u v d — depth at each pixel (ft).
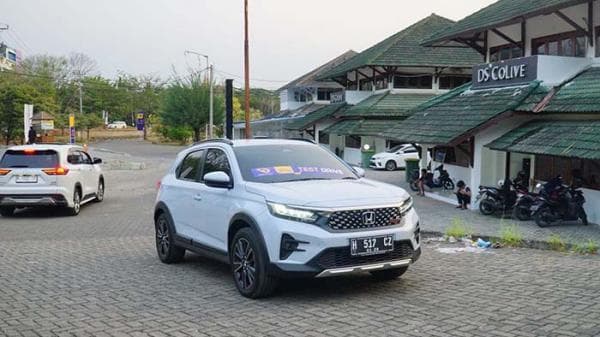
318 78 148.15
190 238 26.02
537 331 16.38
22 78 235.61
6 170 47.60
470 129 50.29
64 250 33.04
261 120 195.62
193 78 203.92
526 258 27.89
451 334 16.33
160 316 19.19
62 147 50.98
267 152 24.57
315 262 19.19
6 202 47.37
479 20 65.31
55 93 247.50
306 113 164.35
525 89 51.44
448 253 29.53
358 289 21.94
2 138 193.88
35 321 18.95
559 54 55.72
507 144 47.50
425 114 65.67
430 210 52.65
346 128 113.60
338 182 22.52
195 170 26.84
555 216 41.73
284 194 20.36
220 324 18.07
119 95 307.99
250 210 21.02
